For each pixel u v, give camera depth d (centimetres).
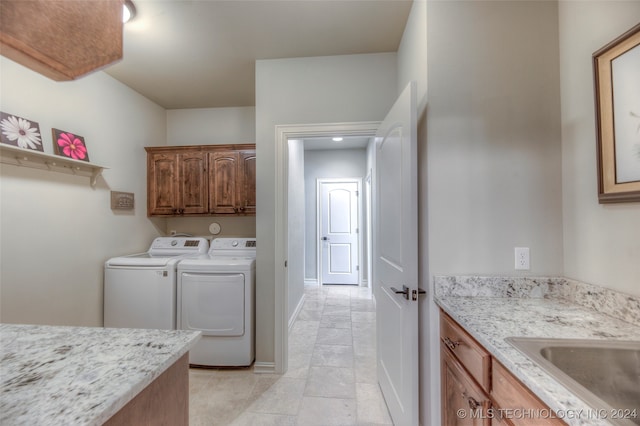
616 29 101
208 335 216
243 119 304
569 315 103
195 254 269
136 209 264
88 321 211
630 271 97
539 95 128
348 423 156
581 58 116
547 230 127
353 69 207
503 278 126
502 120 129
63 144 192
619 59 99
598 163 106
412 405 125
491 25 130
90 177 216
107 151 232
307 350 243
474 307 113
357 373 206
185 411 85
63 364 70
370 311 346
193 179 274
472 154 129
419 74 145
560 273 126
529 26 128
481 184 129
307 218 482
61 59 45
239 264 215
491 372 83
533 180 127
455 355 109
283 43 194
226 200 271
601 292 105
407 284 129
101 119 227
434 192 131
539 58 128
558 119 127
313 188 478
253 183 268
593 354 79
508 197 128
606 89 103
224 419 159
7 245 162
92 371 67
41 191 179
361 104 206
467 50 130
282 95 211
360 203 469
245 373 209
